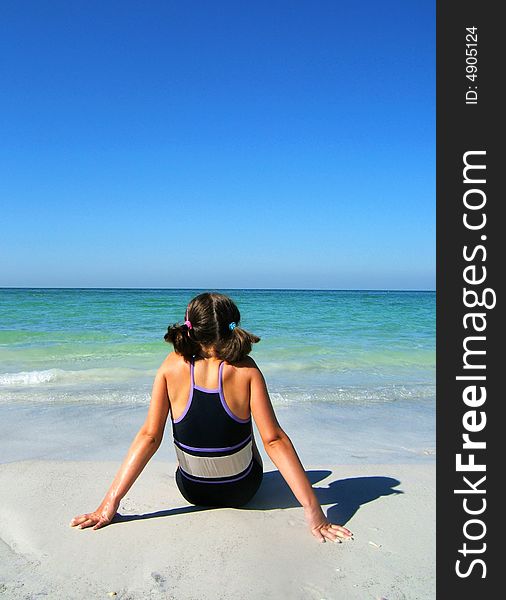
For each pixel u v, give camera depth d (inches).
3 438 194.2
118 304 988.6
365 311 913.5
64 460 168.4
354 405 256.7
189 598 92.8
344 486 147.8
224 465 120.8
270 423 121.5
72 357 389.1
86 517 121.4
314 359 392.8
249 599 92.8
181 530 118.2
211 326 117.4
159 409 123.0
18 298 1279.5
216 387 117.7
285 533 117.3
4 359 378.9
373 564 105.3
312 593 95.0
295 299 1588.3
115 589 95.3
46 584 96.4
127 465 123.3
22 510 128.0
